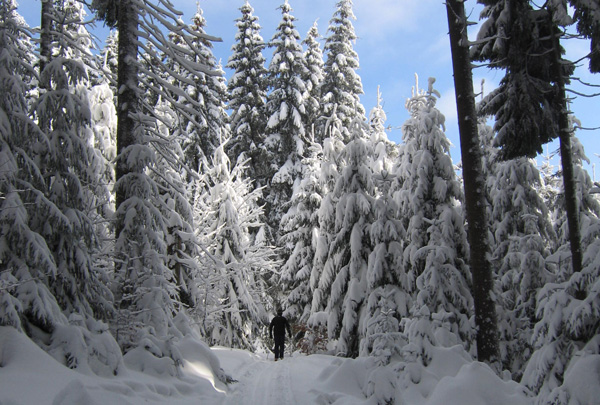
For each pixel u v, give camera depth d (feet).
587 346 19.57
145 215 29.78
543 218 53.62
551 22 32.42
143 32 31.24
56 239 25.12
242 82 97.19
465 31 28.86
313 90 104.99
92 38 34.14
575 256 28.25
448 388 19.90
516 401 19.53
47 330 21.42
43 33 29.58
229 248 61.05
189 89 76.69
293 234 73.46
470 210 28.30
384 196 50.34
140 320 28.53
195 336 32.63
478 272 27.76
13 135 23.70
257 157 95.25
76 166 26.91
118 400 17.83
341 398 22.26
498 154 38.29
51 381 17.20
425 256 43.96
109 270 38.22
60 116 26.32
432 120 49.29
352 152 53.78
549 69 35.17
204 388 24.18
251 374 33.22
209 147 81.20
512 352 43.68
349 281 52.29
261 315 73.31
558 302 22.39
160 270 30.27
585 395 17.43
